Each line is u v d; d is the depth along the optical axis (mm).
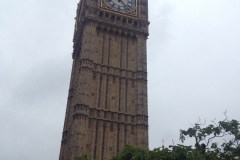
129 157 36938
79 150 57312
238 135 36000
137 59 71125
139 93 66688
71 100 74938
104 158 58906
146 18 77188
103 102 64312
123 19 74812
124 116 64125
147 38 75625
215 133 36375
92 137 60031
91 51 68125
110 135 61438
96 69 67312
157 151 35188
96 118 62219
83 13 75938
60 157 69500
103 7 74312
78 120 60188
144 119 64062
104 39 71625
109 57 69688
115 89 66500
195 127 36938
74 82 76375
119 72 68688
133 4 77812
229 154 35875
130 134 62688
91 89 64688
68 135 69562
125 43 72750
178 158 33438
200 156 33531
